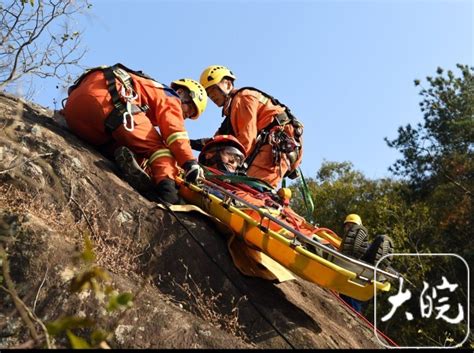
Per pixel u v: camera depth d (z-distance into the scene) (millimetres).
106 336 1993
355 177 21938
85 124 4613
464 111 20891
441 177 20875
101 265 3566
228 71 6113
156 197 4352
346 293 3885
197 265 3912
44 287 3168
